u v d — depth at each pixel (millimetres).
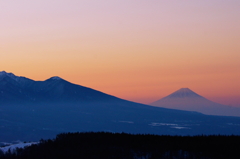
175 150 55875
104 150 56156
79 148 57969
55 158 53531
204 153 54594
